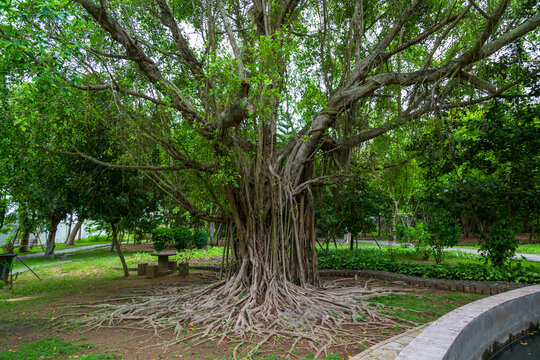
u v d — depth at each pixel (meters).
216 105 6.20
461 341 3.30
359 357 3.20
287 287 6.46
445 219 10.56
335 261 11.67
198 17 7.83
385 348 3.48
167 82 6.19
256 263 6.48
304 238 7.67
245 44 8.02
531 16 7.25
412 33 9.28
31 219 16.44
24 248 22.89
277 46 5.67
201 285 7.92
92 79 6.52
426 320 5.29
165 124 6.63
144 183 10.88
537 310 5.28
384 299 6.82
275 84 5.98
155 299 6.55
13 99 4.99
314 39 9.94
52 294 7.92
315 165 8.57
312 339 4.42
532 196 8.05
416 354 2.68
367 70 7.77
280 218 6.90
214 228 23.25
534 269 8.12
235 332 4.77
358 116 8.38
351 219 13.02
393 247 18.47
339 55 10.02
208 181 7.18
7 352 4.11
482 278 8.02
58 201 11.65
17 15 4.01
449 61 7.05
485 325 4.09
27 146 6.31
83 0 5.28
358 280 9.34
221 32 7.72
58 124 6.63
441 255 11.89
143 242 31.64
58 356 3.99
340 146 7.91
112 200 9.69
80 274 11.52
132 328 5.16
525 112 7.95
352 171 8.83
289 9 7.48
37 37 4.15
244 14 8.78
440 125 7.77
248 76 6.49
